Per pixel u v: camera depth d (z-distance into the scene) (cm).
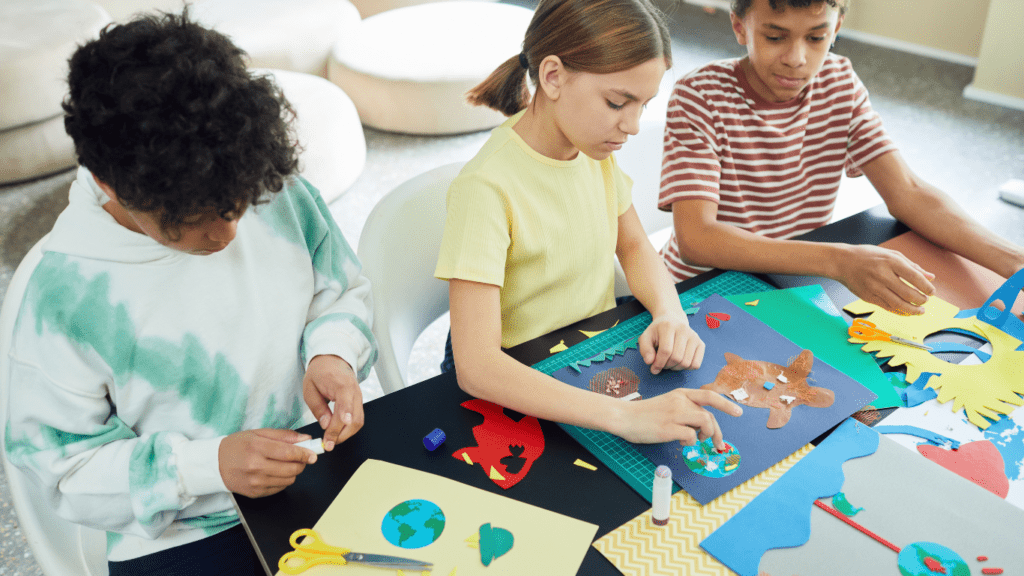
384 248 117
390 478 76
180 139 61
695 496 74
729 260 114
